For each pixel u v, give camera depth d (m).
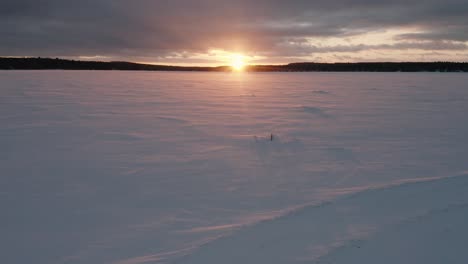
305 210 3.76
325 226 3.37
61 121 9.45
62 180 4.93
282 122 9.73
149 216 3.78
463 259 2.82
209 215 3.78
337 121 9.92
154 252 3.01
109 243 3.20
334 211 3.72
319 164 5.70
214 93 19.48
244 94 18.88
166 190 4.56
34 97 15.02
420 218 3.50
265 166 5.61
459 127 8.95
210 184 4.78
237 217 3.70
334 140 7.49
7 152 6.34
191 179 4.98
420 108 12.62
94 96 16.12
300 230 3.29
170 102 14.35
